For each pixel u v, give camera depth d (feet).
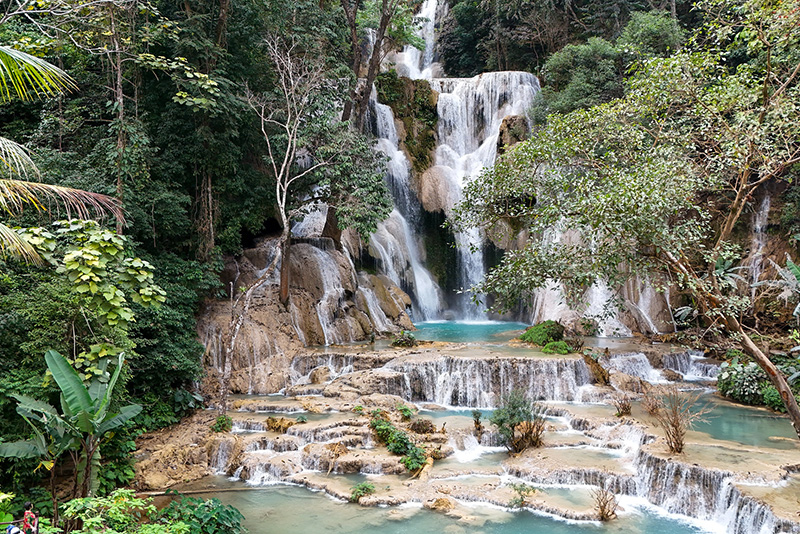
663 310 80.23
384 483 39.11
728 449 39.58
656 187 27.53
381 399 52.01
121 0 47.96
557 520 34.12
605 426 47.01
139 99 60.29
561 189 33.68
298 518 34.47
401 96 105.81
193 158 60.80
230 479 41.01
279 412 50.88
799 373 29.53
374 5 104.06
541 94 100.73
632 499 37.24
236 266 69.82
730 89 34.12
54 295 33.22
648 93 36.01
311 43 68.64
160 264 54.70
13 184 26.73
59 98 55.01
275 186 71.05
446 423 47.50
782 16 32.24
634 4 108.27
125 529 25.84
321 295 72.74
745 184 32.40
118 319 31.81
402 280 93.66
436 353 60.95
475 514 34.83
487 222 36.81
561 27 119.24
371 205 66.54
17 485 32.24
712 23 37.14
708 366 64.54
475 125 109.91
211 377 57.47
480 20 134.92
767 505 30.53
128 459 40.34
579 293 31.12
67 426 27.35
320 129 65.67
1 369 32.30
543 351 61.36
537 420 46.39
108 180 51.44
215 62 61.41
